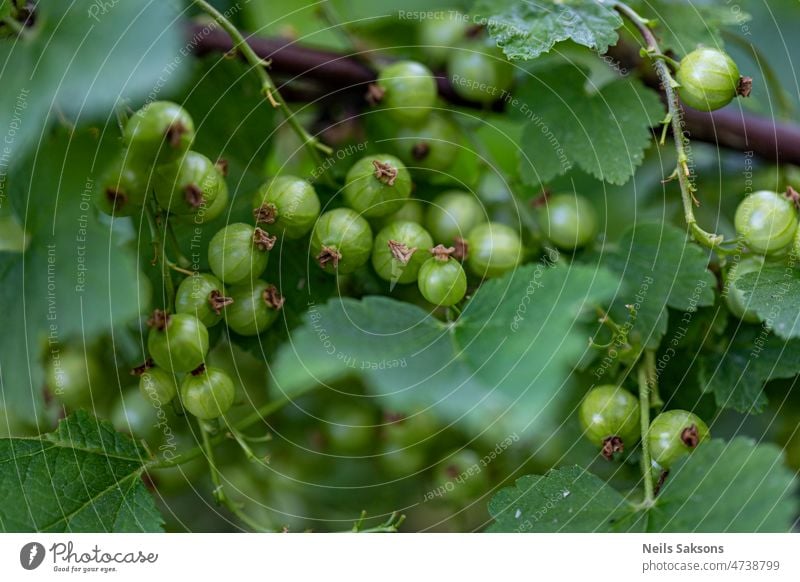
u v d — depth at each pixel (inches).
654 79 16.7
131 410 16.6
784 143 17.0
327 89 16.9
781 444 16.9
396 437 17.2
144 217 15.9
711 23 16.8
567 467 16.2
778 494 15.7
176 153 15.5
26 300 15.3
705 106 16.1
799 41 18.3
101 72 15.0
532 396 14.7
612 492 16.1
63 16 15.1
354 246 16.1
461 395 14.8
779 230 16.0
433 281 15.8
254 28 17.5
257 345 16.3
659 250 16.5
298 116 17.2
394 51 17.1
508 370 14.8
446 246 16.5
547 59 16.7
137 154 15.4
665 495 16.0
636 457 16.5
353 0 17.6
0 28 15.2
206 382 15.9
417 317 15.2
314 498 17.4
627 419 16.3
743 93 16.1
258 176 16.6
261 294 16.1
